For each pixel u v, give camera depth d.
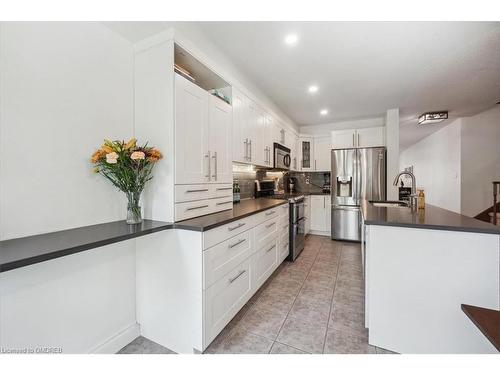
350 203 3.98
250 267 1.97
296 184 5.09
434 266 1.34
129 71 1.59
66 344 1.21
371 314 1.49
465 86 2.85
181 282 1.42
